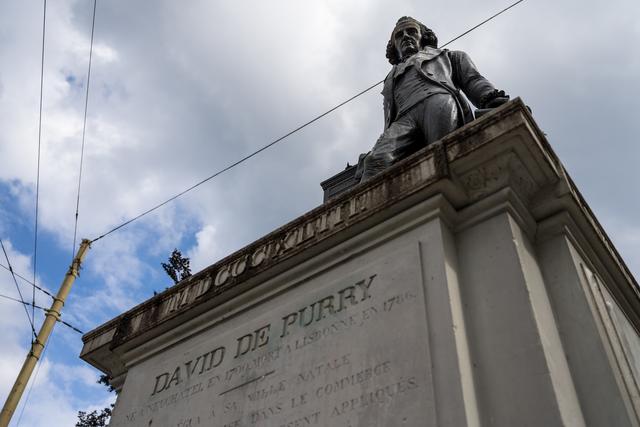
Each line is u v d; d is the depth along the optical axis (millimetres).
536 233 3955
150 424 4328
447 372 2990
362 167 5863
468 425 2744
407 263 3672
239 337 4340
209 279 4910
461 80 5891
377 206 4027
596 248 4266
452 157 3844
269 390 3748
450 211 3836
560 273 3686
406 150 5258
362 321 3604
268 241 4695
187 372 4484
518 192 3857
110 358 5453
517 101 3760
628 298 4727
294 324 4023
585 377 3182
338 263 4121
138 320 5285
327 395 3400
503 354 3072
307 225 4469
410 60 6172
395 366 3227
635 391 3271
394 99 5984
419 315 3348
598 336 3285
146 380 4797
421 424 2887
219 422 3854
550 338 3193
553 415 2723
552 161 3906
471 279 3506
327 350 3643
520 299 3229
